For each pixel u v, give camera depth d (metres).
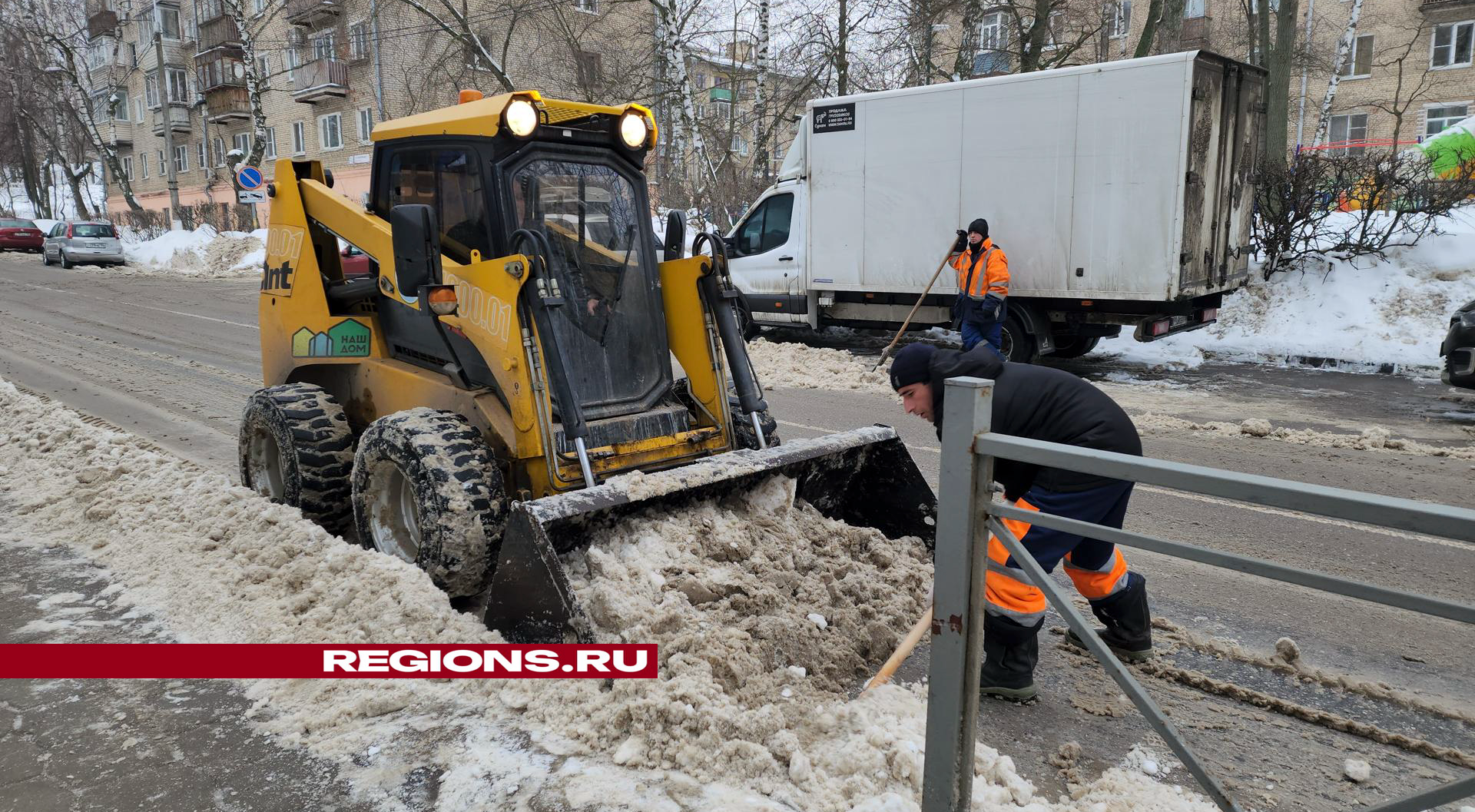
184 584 3.91
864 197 10.79
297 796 2.56
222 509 4.55
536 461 3.69
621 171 4.19
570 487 3.69
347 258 4.84
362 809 2.50
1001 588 3.07
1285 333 11.37
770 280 11.94
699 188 20.53
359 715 2.94
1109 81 8.96
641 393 4.17
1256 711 3.16
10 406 7.05
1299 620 3.89
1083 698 3.24
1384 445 6.77
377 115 29.31
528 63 23.88
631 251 4.18
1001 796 2.49
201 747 2.81
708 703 2.74
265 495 4.89
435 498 3.47
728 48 21.86
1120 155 9.00
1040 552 3.04
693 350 4.33
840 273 11.12
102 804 2.54
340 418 4.52
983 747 2.68
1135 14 27.88
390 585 3.52
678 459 4.05
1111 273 9.22
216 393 8.63
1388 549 4.74
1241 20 26.17
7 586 3.98
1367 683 3.31
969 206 10.01
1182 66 8.56
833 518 4.30
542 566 2.96
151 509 4.71
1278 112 14.88
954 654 1.96
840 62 18.86
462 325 3.85
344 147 31.94
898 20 18.17
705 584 3.25
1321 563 4.55
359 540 4.13
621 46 24.11
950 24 21.22
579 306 3.96
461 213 4.07
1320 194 11.96
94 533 4.56
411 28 24.81
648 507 3.44
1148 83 8.75
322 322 4.80
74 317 14.53
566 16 22.23
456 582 3.53
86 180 61.91
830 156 10.99
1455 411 8.12
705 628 3.08
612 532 3.38
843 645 3.28
